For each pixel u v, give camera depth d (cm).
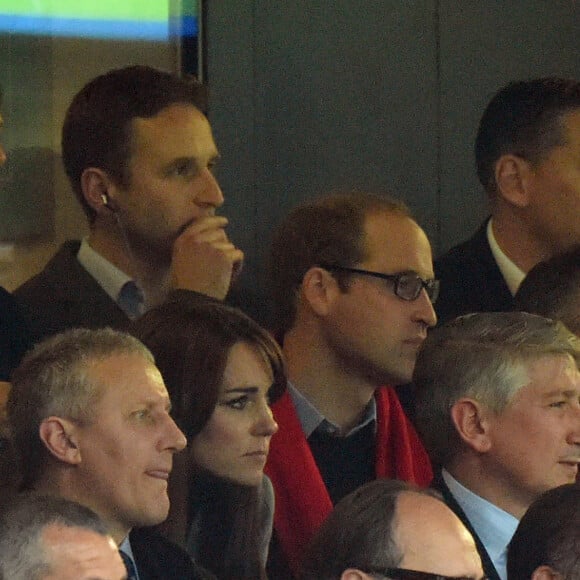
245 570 1656
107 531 1249
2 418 1551
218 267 1859
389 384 1905
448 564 1407
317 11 2466
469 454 1738
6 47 2227
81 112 1906
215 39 2389
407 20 2522
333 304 1895
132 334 1655
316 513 1805
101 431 1478
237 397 1641
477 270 2198
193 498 1644
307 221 1922
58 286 1895
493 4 2572
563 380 1730
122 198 1894
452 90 2550
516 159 2198
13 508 1235
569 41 2608
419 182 2530
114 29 2298
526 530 1516
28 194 2223
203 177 1906
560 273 1986
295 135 2453
